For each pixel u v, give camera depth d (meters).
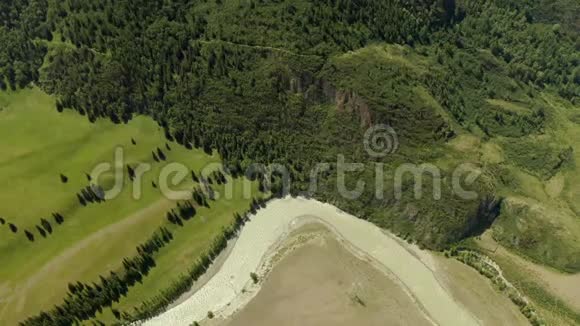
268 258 101.81
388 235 104.94
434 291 96.25
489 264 100.38
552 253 100.50
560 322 91.69
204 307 95.62
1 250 96.12
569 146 114.44
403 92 109.38
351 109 109.69
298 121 112.50
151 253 100.25
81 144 112.44
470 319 92.25
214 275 100.00
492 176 105.94
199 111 114.88
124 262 97.56
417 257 101.50
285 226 106.69
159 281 97.94
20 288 92.56
